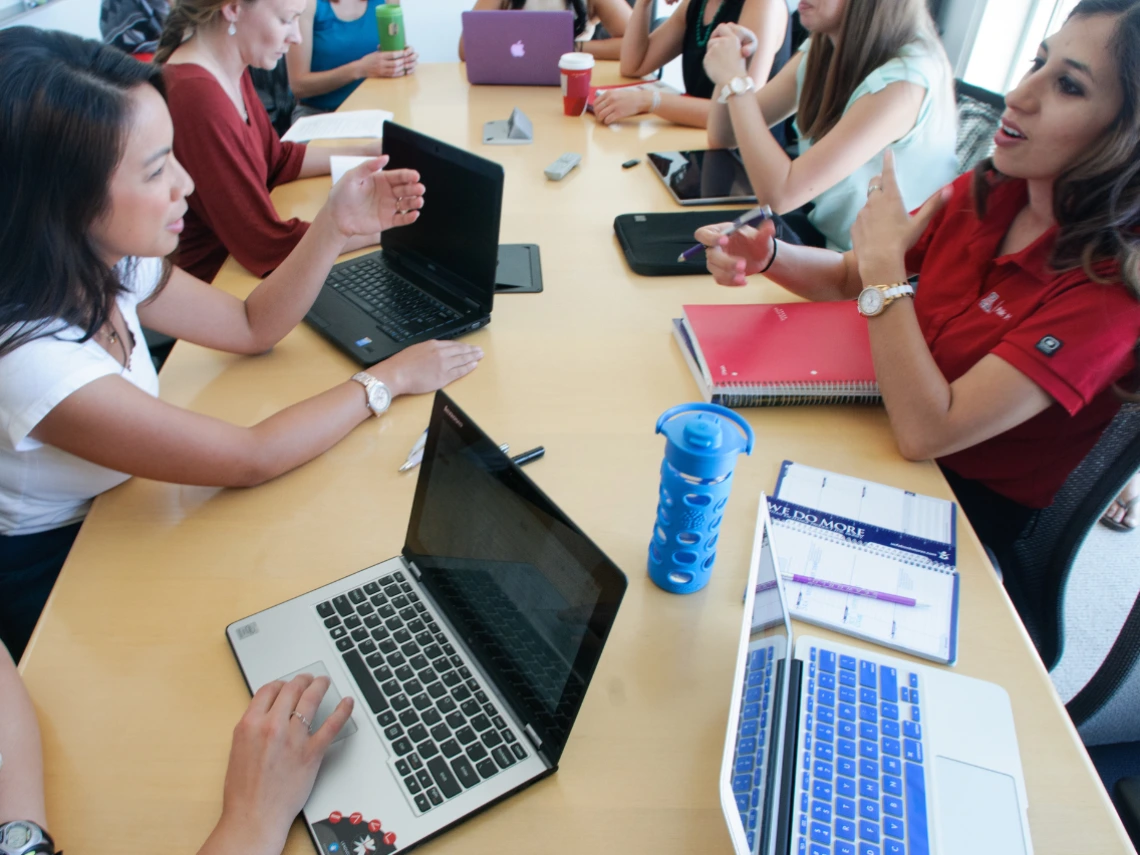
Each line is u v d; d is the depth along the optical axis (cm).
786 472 94
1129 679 86
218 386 108
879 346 103
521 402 105
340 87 264
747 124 165
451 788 61
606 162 185
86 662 71
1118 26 88
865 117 152
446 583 75
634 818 60
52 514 93
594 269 139
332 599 76
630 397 107
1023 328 97
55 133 73
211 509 88
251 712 62
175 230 90
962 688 70
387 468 94
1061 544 101
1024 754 65
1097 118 92
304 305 114
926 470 97
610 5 288
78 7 266
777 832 57
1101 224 94
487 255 116
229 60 152
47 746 64
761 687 60
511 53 232
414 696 67
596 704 68
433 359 108
